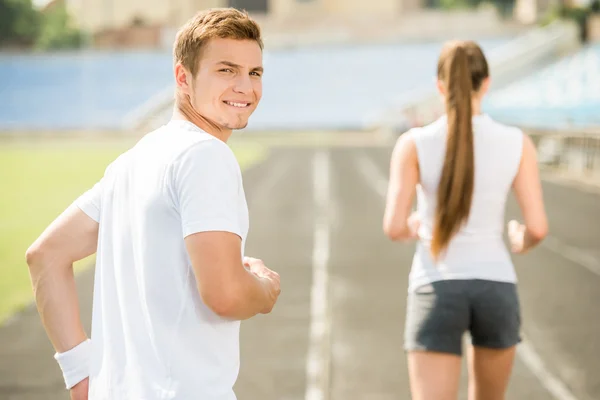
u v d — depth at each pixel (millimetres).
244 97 4039
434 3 162875
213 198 3695
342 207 35562
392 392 11195
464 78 6590
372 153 76750
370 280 19219
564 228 27859
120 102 126062
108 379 3959
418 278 6766
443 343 6559
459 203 6492
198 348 3840
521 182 6656
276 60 135750
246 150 82812
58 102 127062
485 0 159375
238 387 11484
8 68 135000
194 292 3836
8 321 15766
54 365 12805
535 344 13641
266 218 31969
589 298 17000
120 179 4078
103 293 4043
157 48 141000
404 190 6723
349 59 134375
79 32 155500
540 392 11180
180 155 3795
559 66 119562
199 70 4008
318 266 21188
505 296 6582
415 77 127938
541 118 94438
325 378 11836
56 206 36094
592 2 132000
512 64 123062
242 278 3725
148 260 3824
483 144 6559
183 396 3766
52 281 4180
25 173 53969
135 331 3885
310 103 124750
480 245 6617
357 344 13672
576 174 50344
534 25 134125
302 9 149625
